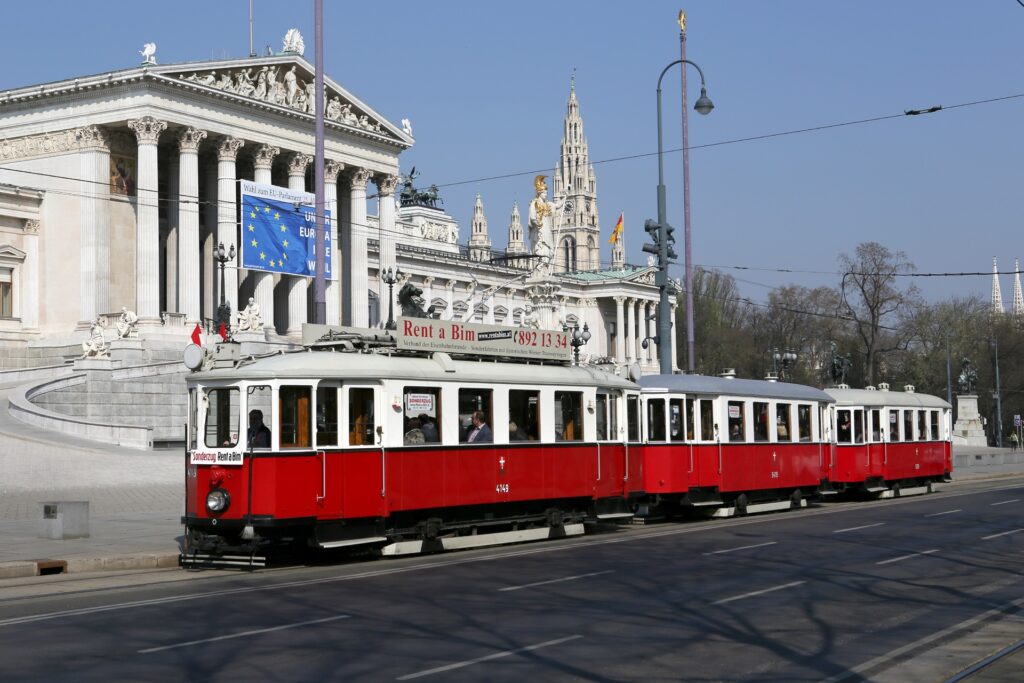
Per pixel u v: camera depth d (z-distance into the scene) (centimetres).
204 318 9988
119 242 9550
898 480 5422
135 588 2294
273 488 2538
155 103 9181
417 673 1484
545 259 14962
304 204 8844
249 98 9850
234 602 2067
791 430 4488
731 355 16562
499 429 3078
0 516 3947
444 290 14475
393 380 2789
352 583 2317
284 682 1428
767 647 1684
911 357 15700
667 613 1962
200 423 2623
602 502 3447
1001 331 15225
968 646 1684
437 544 2906
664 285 4891
